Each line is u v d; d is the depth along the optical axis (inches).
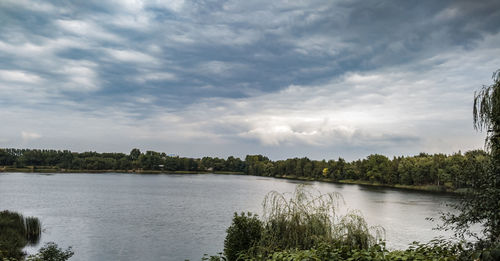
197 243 1387.8
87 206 2460.6
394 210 2260.1
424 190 4271.7
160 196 3299.7
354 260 265.9
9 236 1130.0
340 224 521.3
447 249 310.2
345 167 6314.0
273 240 493.4
